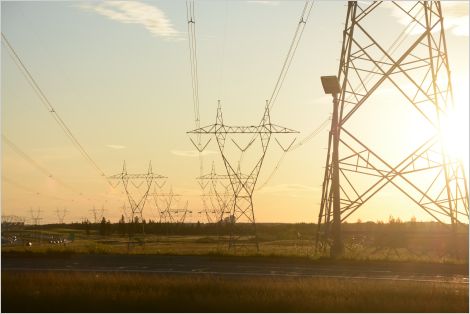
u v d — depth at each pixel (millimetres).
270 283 37344
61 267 52906
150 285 36156
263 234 179250
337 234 58312
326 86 56406
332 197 61500
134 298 31734
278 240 142125
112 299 31453
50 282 36625
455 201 54125
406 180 54312
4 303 30297
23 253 63500
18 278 37781
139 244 115438
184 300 31484
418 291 35125
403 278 46219
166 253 65625
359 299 32375
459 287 38688
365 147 55469
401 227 113062
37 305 30000
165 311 28953
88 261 60375
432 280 45031
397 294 34188
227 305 30453
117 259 62219
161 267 53938
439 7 53188
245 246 101562
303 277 44250
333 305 30766
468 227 54594
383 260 55906
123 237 185750
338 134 57344
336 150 57406
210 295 32781
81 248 76938
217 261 60812
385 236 71875
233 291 34344
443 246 65312
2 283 35531
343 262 56031
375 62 54375
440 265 53500
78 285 35625
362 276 47281
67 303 30547
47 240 161000
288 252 70312
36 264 56250
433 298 33344
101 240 159000
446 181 53938
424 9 53062
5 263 57156
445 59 53250
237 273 48344
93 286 35438
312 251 69812
